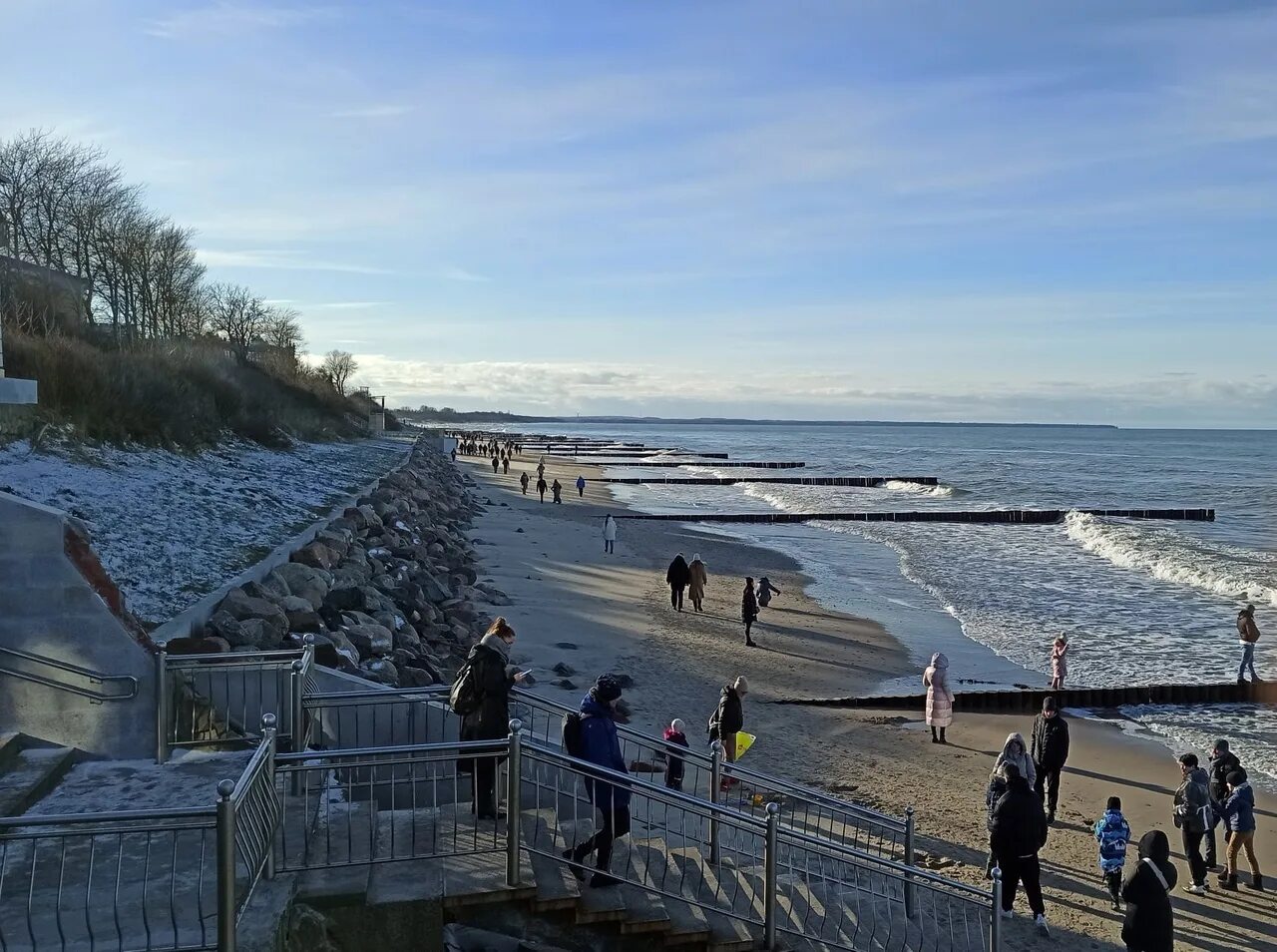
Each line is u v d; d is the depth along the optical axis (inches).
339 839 275.7
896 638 936.3
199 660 335.3
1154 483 3614.7
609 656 778.2
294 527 832.9
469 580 1045.2
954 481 3639.3
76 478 672.4
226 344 2357.3
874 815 394.3
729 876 319.6
